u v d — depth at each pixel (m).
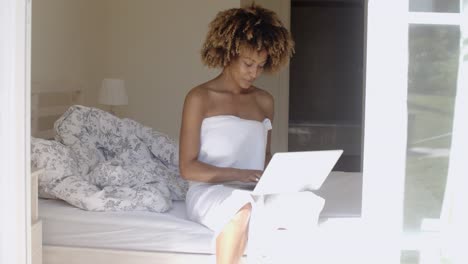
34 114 3.98
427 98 1.85
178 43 5.79
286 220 2.39
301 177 2.30
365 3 5.87
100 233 2.51
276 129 7.42
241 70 2.58
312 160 2.23
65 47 4.80
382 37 1.83
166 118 5.85
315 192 3.14
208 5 5.74
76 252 2.50
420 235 1.89
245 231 2.32
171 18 5.78
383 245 1.89
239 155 2.64
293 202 2.41
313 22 9.34
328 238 2.34
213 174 2.51
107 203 2.64
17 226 1.95
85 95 5.29
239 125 2.63
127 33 5.82
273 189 2.29
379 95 1.85
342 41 9.32
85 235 2.52
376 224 1.88
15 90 1.90
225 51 2.59
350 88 9.35
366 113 1.87
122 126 3.36
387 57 1.84
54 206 2.69
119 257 2.49
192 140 2.59
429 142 1.86
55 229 2.54
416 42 1.83
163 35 5.80
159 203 2.71
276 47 2.56
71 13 4.92
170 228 2.50
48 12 4.43
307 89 9.42
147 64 5.82
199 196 2.55
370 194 1.88
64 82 4.62
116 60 5.85
